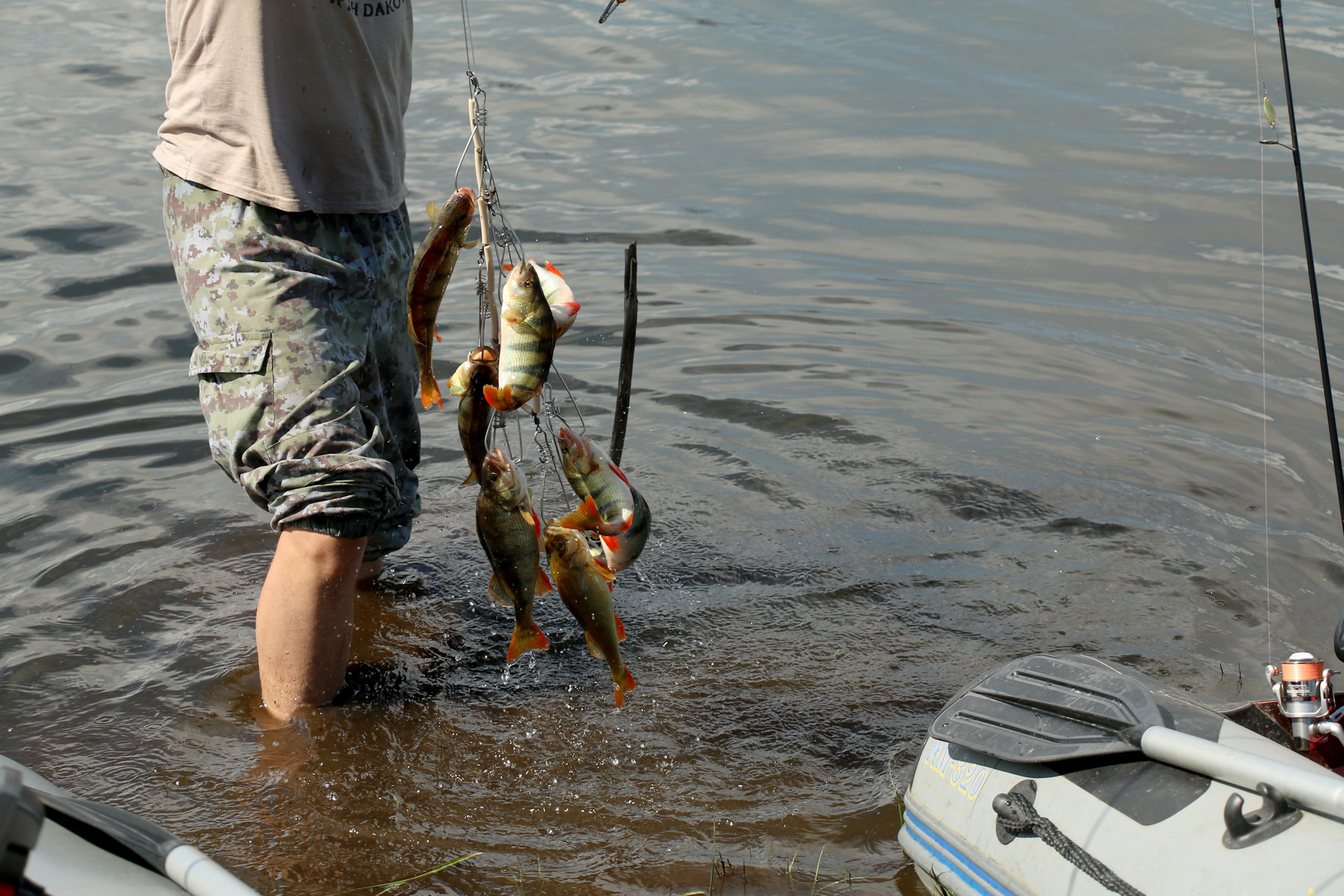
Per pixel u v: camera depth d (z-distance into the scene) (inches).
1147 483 207.8
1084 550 188.9
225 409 148.1
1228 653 161.3
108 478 206.5
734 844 127.0
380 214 157.8
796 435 226.1
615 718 150.3
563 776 138.9
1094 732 104.4
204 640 165.2
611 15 498.9
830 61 446.9
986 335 264.4
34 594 174.2
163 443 218.4
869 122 391.5
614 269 294.5
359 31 148.9
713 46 461.4
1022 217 324.5
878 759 142.0
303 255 148.4
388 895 118.9
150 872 77.1
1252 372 244.4
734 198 337.1
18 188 326.3
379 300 161.0
